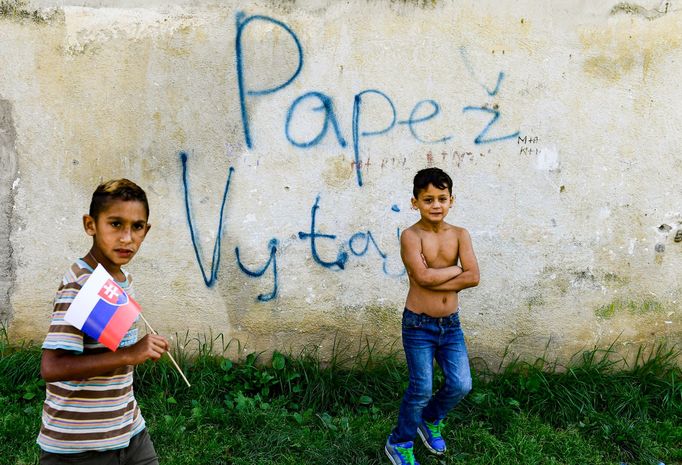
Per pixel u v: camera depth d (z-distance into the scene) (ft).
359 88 13.32
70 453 7.36
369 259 13.78
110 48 12.94
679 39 13.44
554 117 13.57
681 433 12.52
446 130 13.51
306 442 11.67
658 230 13.99
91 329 7.04
